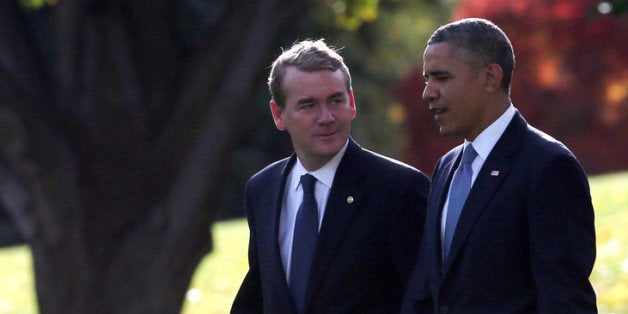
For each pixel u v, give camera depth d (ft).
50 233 100.17
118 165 99.45
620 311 104.63
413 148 356.38
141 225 99.71
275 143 287.07
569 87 357.61
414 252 50.03
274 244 51.11
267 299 51.24
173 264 100.17
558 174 44.42
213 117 98.27
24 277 165.07
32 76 99.04
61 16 100.42
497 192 45.50
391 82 305.94
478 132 46.55
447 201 47.47
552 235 44.11
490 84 45.96
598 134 375.25
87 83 99.66
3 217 292.81
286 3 96.89
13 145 98.07
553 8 335.06
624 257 126.52
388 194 50.21
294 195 51.75
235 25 97.81
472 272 45.57
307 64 48.70
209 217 101.19
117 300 100.07
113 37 99.19
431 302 47.42
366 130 296.10
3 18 99.04
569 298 43.62
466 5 319.27
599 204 166.30
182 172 99.19
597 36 339.36
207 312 128.77
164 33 99.71
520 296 45.32
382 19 237.66
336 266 49.85
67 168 98.63
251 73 97.40
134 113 99.40
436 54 46.01
